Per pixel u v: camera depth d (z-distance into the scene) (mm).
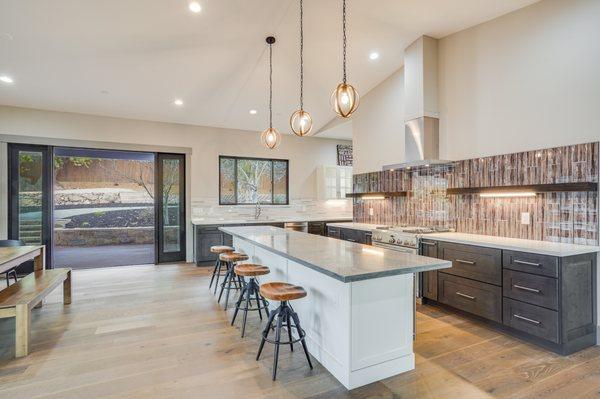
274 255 3496
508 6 3408
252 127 6703
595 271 2820
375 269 2002
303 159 7387
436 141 4270
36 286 3197
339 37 4051
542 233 3244
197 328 3172
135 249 8500
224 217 6625
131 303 3922
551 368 2434
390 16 3688
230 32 3781
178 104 5434
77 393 2115
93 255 7480
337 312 2281
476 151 3861
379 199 5438
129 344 2820
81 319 3400
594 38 2846
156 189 6203
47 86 4574
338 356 2273
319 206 7562
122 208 9758
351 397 2078
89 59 4016
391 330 2311
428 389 2158
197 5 3293
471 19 3717
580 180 2938
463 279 3398
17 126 5141
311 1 3377
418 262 2211
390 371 2299
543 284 2705
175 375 2328
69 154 6789
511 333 3012
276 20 3660
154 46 3877
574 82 2984
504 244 3025
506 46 3551
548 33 3180
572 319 2660
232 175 6844
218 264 4488
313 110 6043
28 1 3049
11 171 5195
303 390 2150
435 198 4422
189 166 6352
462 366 2453
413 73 4293
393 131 5090
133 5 3207
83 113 5555
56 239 8945
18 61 3945
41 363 2500
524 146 3385
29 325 2674
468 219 3982
